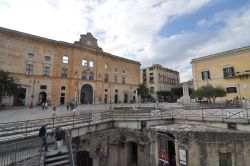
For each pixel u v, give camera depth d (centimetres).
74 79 3959
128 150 1895
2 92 2327
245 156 1213
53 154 1001
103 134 1617
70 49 4006
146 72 7944
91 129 1549
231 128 1380
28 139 1020
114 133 1723
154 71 7631
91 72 4381
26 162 866
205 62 3994
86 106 3422
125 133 1758
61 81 3753
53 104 3559
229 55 3591
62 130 1223
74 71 3981
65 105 3562
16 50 3164
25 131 1147
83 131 1459
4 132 1129
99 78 4519
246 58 3338
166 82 7950
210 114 1694
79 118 1598
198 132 1246
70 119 1614
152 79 7656
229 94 3522
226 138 1214
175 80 8606
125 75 5369
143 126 1708
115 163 1736
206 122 1543
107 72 4825
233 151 1205
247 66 3309
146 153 1622
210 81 3844
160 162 1497
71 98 3862
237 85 3428
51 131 1196
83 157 1755
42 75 3472
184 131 1315
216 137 1211
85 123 1559
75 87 3962
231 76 3484
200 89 3166
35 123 1359
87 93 4503
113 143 1703
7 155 860
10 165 814
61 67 3803
